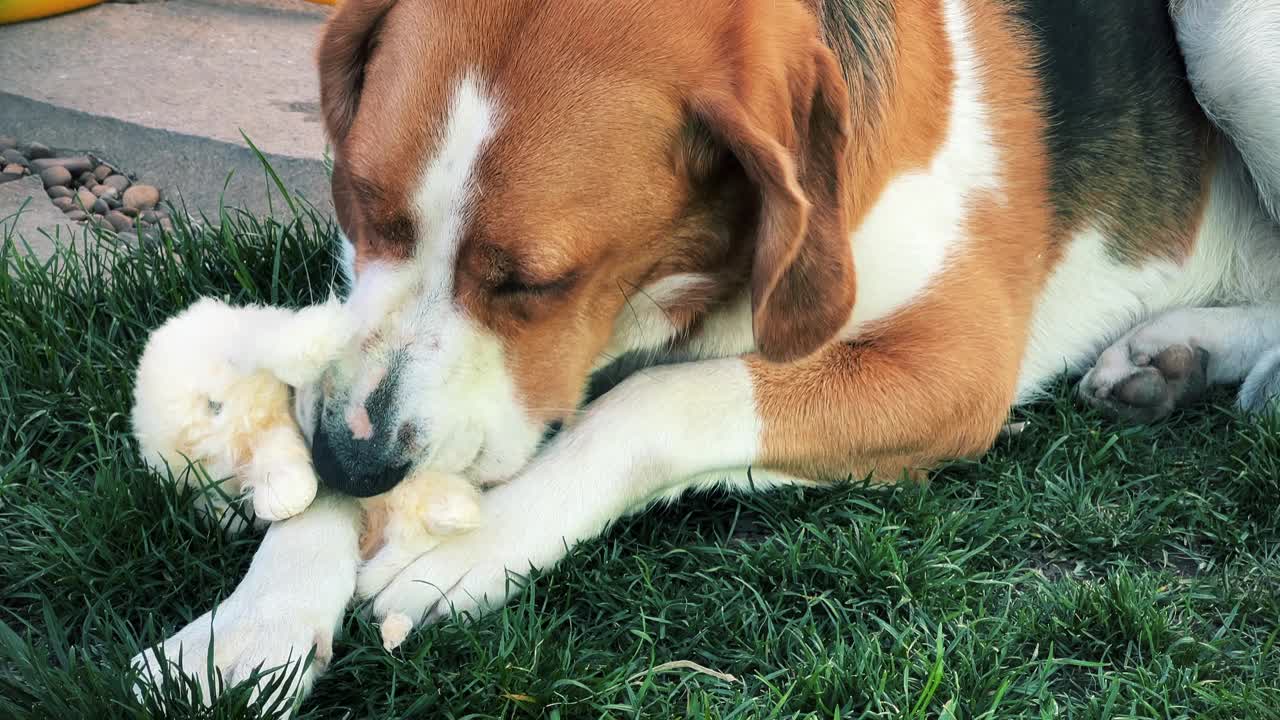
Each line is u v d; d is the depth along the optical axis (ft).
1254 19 3.69
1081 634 3.08
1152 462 3.58
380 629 2.88
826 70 3.03
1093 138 3.71
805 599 3.12
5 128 4.66
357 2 3.09
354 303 2.93
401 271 2.92
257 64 5.21
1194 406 3.78
